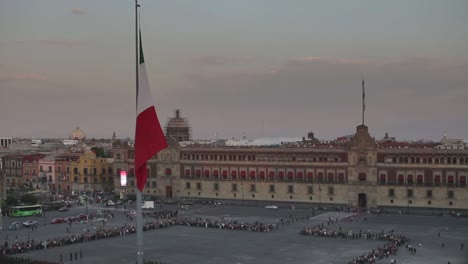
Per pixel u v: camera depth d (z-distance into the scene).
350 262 108.81
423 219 169.62
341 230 149.12
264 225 155.25
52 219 172.50
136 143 59.41
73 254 122.19
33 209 182.75
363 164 197.25
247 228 153.00
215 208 199.50
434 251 122.25
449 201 187.38
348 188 199.75
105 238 142.00
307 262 112.50
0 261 110.50
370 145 196.25
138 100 59.34
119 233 146.00
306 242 134.38
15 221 169.38
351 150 198.62
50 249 127.94
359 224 160.12
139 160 59.25
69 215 181.25
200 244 132.75
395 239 133.12
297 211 189.75
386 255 117.38
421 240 135.00
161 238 141.25
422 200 190.62
